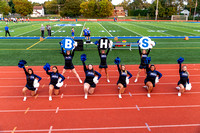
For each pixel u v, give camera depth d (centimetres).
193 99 630
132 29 3038
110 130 453
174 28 3225
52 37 2019
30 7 8431
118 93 674
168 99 628
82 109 553
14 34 2280
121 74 635
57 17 7850
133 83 777
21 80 798
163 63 1081
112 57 1220
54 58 1179
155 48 1512
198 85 757
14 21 4769
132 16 8481
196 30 2880
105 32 2578
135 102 602
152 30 2869
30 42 1770
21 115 518
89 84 634
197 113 538
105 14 7825
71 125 471
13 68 966
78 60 1137
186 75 649
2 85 740
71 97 636
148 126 471
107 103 593
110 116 516
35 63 1061
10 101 603
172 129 460
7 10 7669
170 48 1510
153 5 6938
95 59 1162
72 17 8025
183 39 1978
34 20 6200
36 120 493
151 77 638
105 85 752
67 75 867
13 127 462
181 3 7394
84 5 7881
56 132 443
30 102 596
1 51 1360
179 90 655
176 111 548
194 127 469
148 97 642
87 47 1565
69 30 2834
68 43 717
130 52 1380
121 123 482
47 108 557
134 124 479
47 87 726
